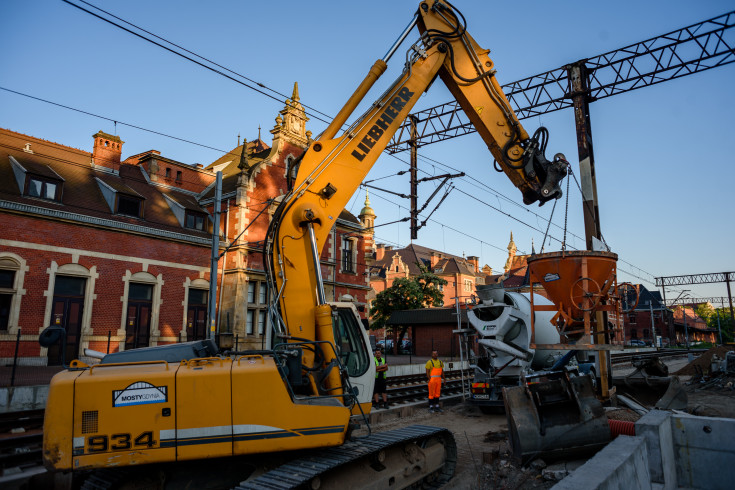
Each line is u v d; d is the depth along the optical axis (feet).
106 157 80.43
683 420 19.47
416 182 63.77
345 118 26.09
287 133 94.48
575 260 25.93
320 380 21.68
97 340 66.08
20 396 37.35
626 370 96.84
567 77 51.42
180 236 76.89
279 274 22.89
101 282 67.46
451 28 30.27
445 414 45.65
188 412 17.88
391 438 22.89
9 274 59.77
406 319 125.90
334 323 23.79
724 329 325.21
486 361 46.73
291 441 18.65
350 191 25.44
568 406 25.66
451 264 253.24
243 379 18.57
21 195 62.13
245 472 20.25
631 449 14.65
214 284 54.80
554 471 23.61
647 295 270.87
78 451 16.93
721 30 46.47
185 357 20.90
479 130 31.60
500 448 29.53
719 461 18.49
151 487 19.67
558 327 26.94
